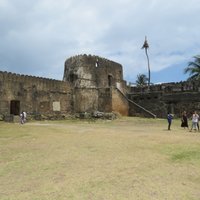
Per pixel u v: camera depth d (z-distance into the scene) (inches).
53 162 413.4
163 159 420.5
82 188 301.3
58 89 1382.9
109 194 283.1
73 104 1453.0
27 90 1242.0
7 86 1167.0
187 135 682.8
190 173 353.1
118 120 1261.1
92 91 1465.3
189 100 1512.1
